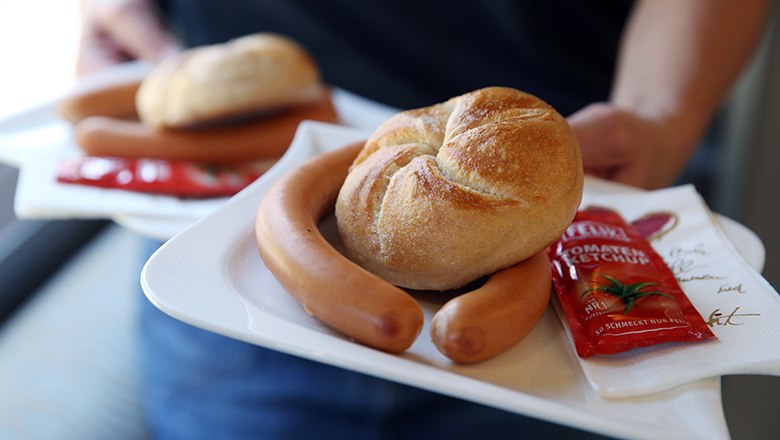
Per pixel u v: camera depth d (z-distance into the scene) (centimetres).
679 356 35
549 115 38
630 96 63
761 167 82
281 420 59
